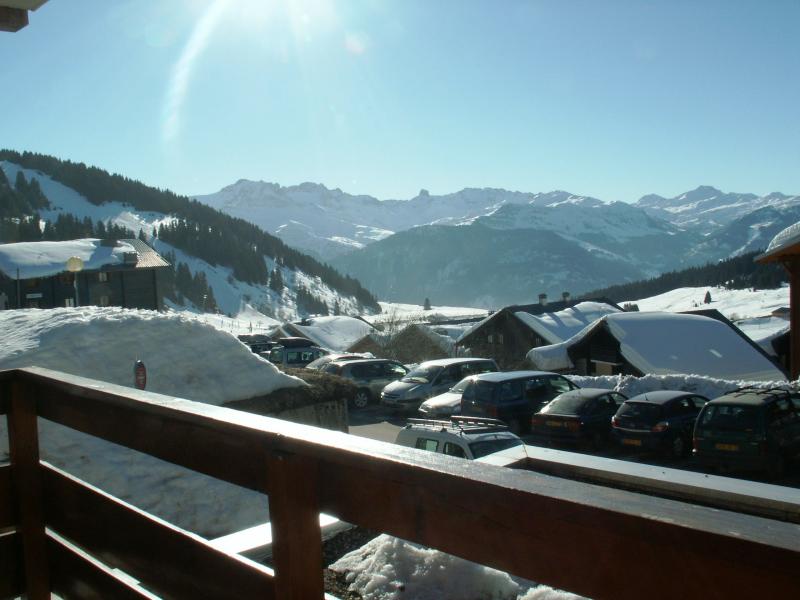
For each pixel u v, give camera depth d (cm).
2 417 977
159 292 6050
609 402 1745
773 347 3303
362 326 5400
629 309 5628
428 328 4266
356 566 411
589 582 116
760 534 99
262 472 179
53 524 281
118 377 1177
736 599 100
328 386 1416
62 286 5572
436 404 2062
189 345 1284
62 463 995
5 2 391
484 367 2512
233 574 189
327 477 166
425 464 141
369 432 2105
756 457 1305
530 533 123
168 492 1029
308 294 19538
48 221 16762
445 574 378
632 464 761
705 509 111
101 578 247
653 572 108
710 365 2733
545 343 3775
